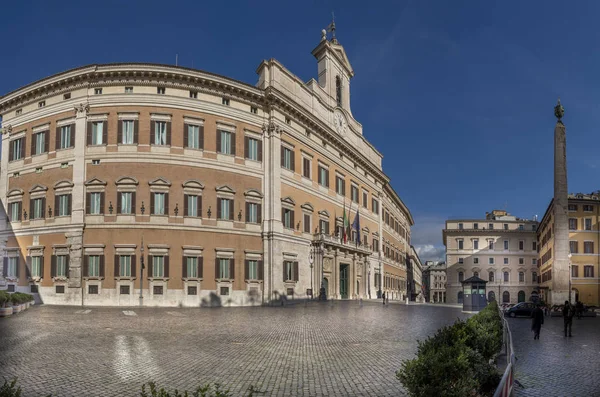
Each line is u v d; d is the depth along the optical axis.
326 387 12.46
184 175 44.47
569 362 17.56
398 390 12.20
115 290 41.81
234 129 47.91
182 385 12.36
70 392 11.67
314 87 59.28
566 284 48.31
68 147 44.56
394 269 92.00
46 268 43.91
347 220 64.62
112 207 42.78
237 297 46.00
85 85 44.44
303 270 53.62
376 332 24.17
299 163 54.91
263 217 49.31
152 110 44.25
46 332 21.94
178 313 34.66
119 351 17.05
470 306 42.41
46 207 44.78
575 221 79.31
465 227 120.06
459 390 8.34
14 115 48.84
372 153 78.31
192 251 43.88
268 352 17.55
